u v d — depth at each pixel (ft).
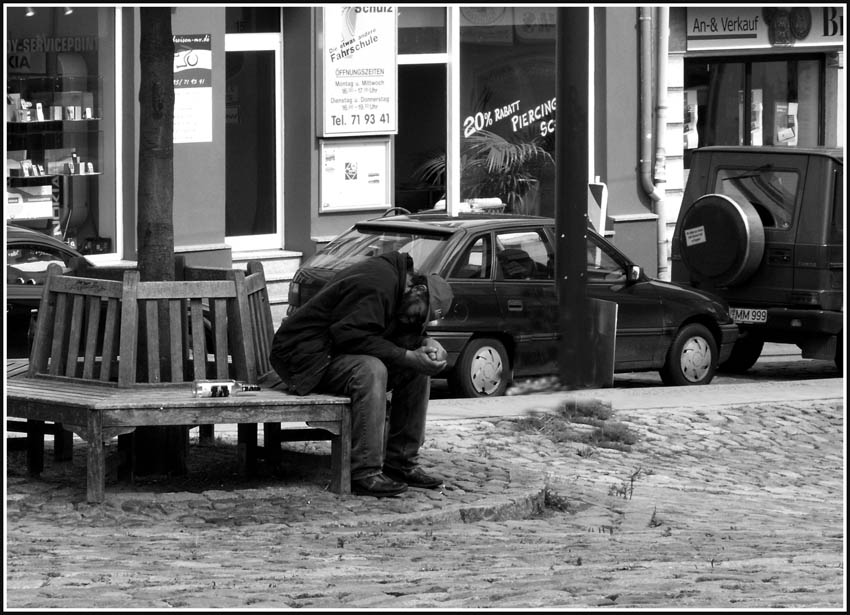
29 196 214.48
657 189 271.28
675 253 209.67
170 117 104.47
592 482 123.24
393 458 104.73
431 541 88.38
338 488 100.22
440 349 101.35
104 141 220.64
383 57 239.71
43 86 214.90
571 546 87.10
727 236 201.98
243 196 236.43
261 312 106.11
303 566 76.13
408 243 165.37
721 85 296.71
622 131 268.21
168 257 104.73
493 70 261.65
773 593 66.49
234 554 80.38
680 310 185.68
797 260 199.31
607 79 265.75
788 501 119.96
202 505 95.50
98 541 83.76
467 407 150.41
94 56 219.00
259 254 232.53
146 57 103.55
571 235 64.28
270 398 96.84
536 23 264.52
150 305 99.09
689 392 169.68
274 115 237.45
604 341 64.69
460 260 163.53
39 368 102.89
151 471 104.99
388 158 242.99
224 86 224.33
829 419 159.63
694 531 96.12
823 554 83.66
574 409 148.56
